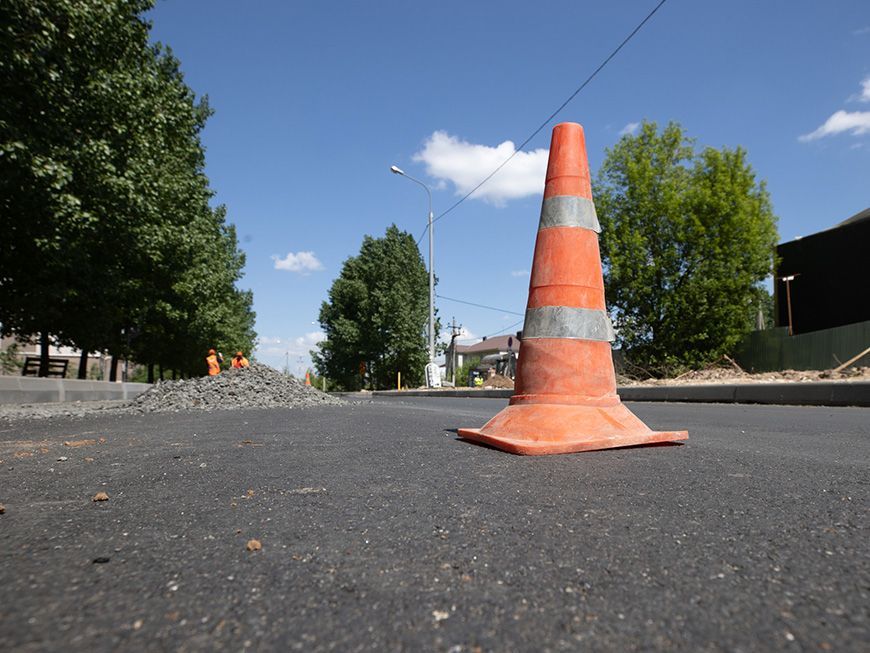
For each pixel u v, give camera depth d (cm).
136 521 209
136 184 1555
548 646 112
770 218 2378
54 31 1113
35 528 200
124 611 128
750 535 186
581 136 448
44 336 2027
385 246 5169
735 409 962
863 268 2598
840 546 175
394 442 441
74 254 1482
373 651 110
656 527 195
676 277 2347
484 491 254
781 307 2955
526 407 409
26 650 109
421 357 5003
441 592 140
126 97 1473
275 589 142
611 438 379
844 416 751
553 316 412
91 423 743
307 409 1028
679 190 2383
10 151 1043
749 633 118
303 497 246
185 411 1020
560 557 165
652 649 111
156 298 2522
